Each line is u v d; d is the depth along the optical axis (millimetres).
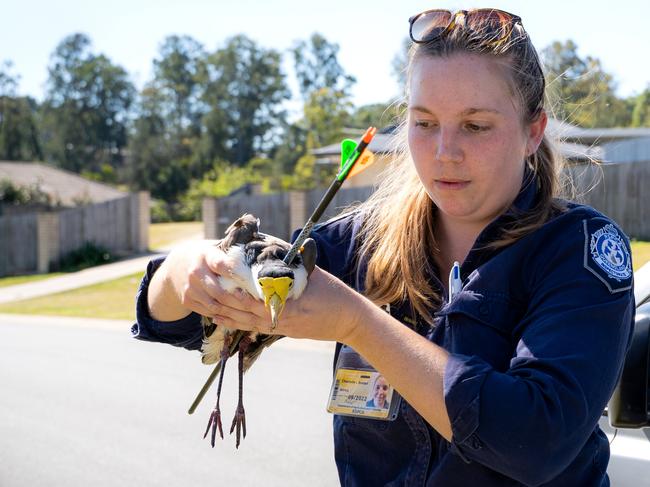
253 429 6984
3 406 8102
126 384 8883
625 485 2648
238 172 62438
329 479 5871
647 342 2295
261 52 87562
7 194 42500
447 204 2041
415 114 2014
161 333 2246
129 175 81375
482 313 1993
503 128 1954
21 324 14383
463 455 1773
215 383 8578
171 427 7199
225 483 5836
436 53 1953
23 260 26297
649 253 11523
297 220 22484
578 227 1961
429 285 2160
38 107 97000
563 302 1846
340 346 2402
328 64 85125
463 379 1718
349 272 2361
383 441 2127
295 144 76938
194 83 89562
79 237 26766
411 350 1792
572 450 1739
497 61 1932
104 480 5949
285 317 1804
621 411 2305
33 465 6309
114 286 20656
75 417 7625
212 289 1866
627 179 18328
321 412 7422
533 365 1764
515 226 2012
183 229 39938
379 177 2668
